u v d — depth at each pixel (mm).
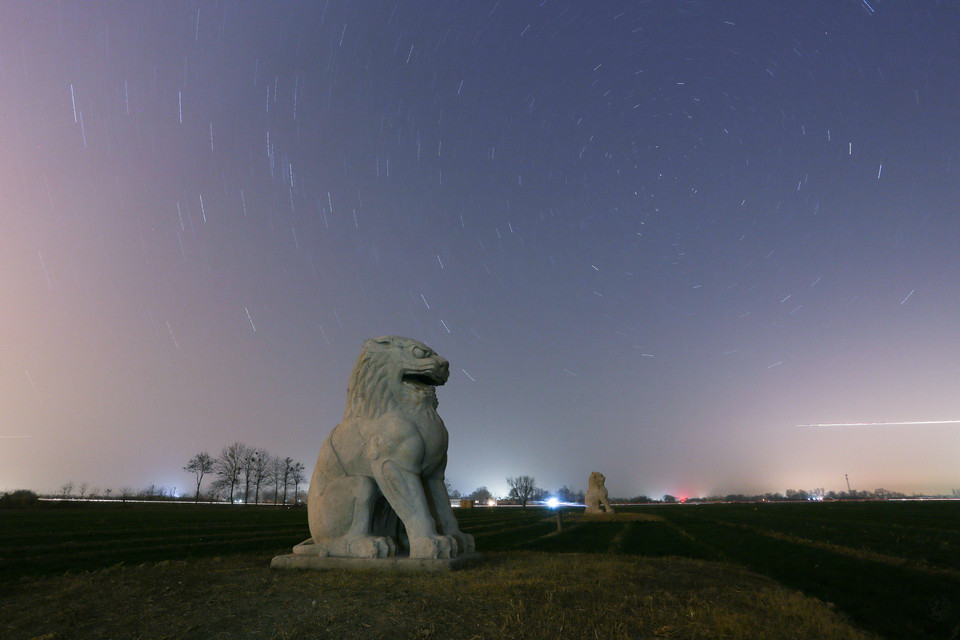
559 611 4566
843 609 6641
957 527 20938
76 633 4234
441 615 4418
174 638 4090
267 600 4918
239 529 21797
